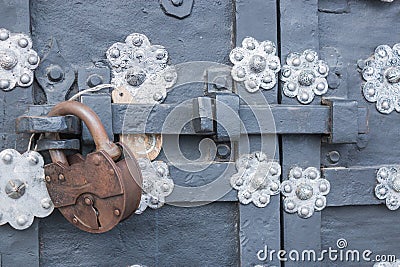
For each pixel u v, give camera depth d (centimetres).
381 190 97
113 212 84
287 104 94
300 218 95
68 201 85
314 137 95
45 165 86
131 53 92
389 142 98
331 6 98
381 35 99
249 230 94
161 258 92
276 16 95
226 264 94
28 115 88
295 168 94
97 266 91
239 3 94
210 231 94
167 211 93
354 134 94
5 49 88
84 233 91
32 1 90
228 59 94
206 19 94
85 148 89
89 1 92
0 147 88
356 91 98
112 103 90
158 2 93
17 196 88
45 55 90
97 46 91
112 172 83
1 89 88
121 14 92
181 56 93
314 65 95
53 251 90
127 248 92
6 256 88
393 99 98
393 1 99
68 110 85
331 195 95
